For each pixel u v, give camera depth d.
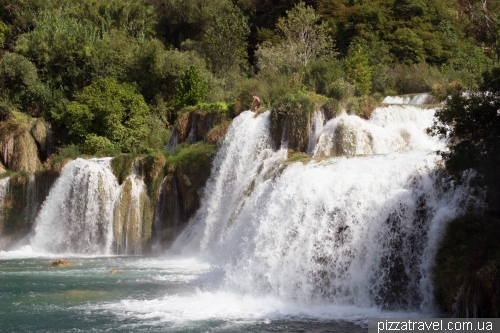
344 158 19.50
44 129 39.94
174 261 24.75
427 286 13.67
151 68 44.62
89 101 39.03
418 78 43.34
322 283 16.27
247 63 55.81
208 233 26.30
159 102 42.50
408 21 56.03
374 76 43.56
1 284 18.64
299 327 12.94
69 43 45.12
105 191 29.55
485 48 53.19
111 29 53.38
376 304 15.23
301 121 25.92
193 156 28.73
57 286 18.23
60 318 13.99
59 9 53.81
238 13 59.09
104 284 18.55
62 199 30.39
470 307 11.91
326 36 48.69
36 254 28.83
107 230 29.11
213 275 19.94
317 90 35.47
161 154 29.55
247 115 28.30
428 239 14.50
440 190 15.40
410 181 16.25
